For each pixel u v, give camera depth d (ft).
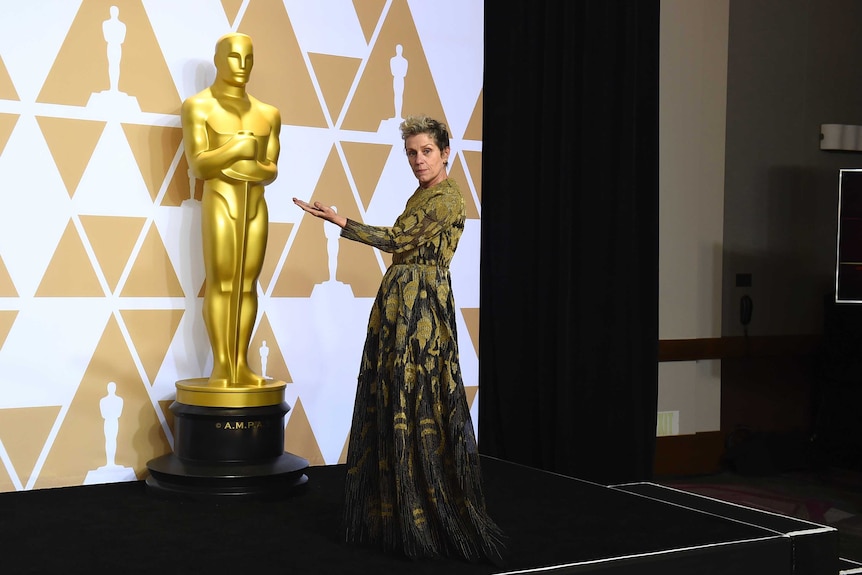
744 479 18.07
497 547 9.30
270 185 13.32
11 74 11.56
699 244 18.62
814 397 19.74
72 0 11.89
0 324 11.57
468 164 15.03
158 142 12.48
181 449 11.55
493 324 16.20
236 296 11.71
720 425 18.99
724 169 18.88
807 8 19.66
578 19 16.06
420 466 9.05
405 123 9.61
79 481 12.07
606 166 16.17
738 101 18.98
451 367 9.27
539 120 16.26
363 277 14.08
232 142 11.44
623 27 16.14
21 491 11.61
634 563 8.95
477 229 15.14
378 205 14.20
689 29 18.37
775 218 19.44
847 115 20.18
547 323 16.20
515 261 16.24
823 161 19.94
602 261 16.22
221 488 11.03
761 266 19.31
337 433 13.93
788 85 19.49
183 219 12.66
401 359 9.11
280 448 11.82
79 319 12.02
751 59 19.10
